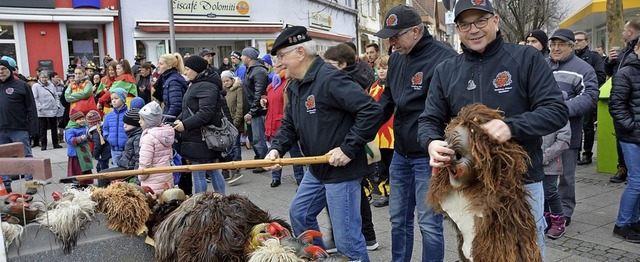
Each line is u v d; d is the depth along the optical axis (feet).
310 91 9.75
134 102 17.03
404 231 11.42
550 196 14.40
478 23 7.43
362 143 9.23
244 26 60.49
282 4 64.03
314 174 10.11
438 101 8.29
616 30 34.12
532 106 7.29
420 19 10.49
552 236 14.61
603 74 25.81
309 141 9.94
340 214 9.80
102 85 31.86
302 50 9.71
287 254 6.98
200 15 57.98
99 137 22.33
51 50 52.75
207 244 7.58
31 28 51.62
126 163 16.19
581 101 14.01
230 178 23.24
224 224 7.76
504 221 5.96
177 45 58.08
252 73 24.86
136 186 9.80
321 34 73.72
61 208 8.80
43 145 35.45
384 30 10.45
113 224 9.11
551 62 15.10
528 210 6.17
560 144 13.83
